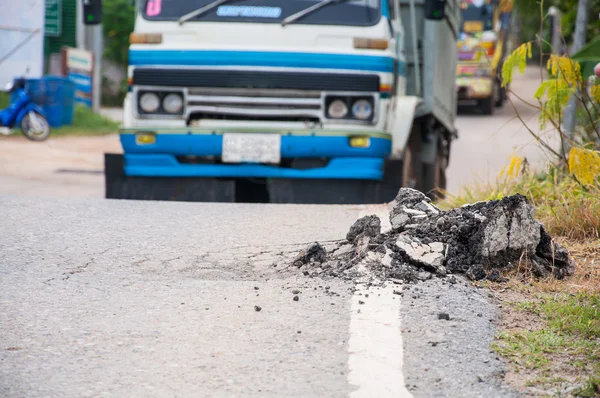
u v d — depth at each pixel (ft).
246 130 61.21
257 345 29.43
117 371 27.27
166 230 46.57
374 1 64.03
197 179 62.80
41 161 115.34
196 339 29.94
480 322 31.53
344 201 61.62
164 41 62.75
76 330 30.68
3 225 47.01
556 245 38.27
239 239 44.47
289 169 61.72
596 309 32.60
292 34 62.39
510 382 26.89
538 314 32.73
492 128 163.43
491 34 179.52
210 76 61.87
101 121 165.17
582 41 69.67
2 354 28.43
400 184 61.87
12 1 164.45
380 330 30.60
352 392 25.89
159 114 62.59
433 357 28.48
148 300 34.09
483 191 55.77
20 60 165.89
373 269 36.58
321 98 61.72
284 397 25.53
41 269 38.45
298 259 39.17
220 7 63.21
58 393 25.62
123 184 63.52
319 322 31.37
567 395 25.90
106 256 40.91
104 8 216.13
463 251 37.47
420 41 74.18
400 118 65.05
